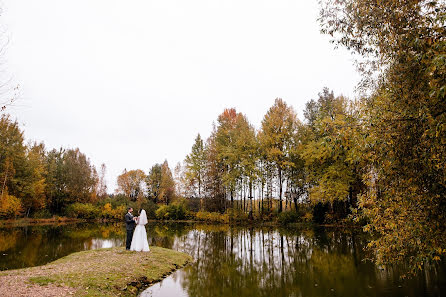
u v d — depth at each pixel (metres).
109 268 9.73
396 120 5.23
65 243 18.92
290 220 32.97
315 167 30.83
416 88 5.32
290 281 10.23
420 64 5.13
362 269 11.65
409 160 5.28
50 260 12.83
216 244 19.55
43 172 49.47
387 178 5.99
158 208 51.59
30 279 7.65
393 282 9.62
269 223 34.28
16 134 40.50
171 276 10.84
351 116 6.02
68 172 56.00
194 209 49.56
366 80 8.05
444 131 4.54
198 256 15.25
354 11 6.55
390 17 5.70
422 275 10.35
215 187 43.75
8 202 38.41
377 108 6.03
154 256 12.70
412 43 5.24
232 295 8.68
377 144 5.43
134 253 12.86
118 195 57.47
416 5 5.44
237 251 16.81
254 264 13.26
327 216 31.12
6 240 20.23
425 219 5.51
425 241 5.70
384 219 6.47
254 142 36.28
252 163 36.06
